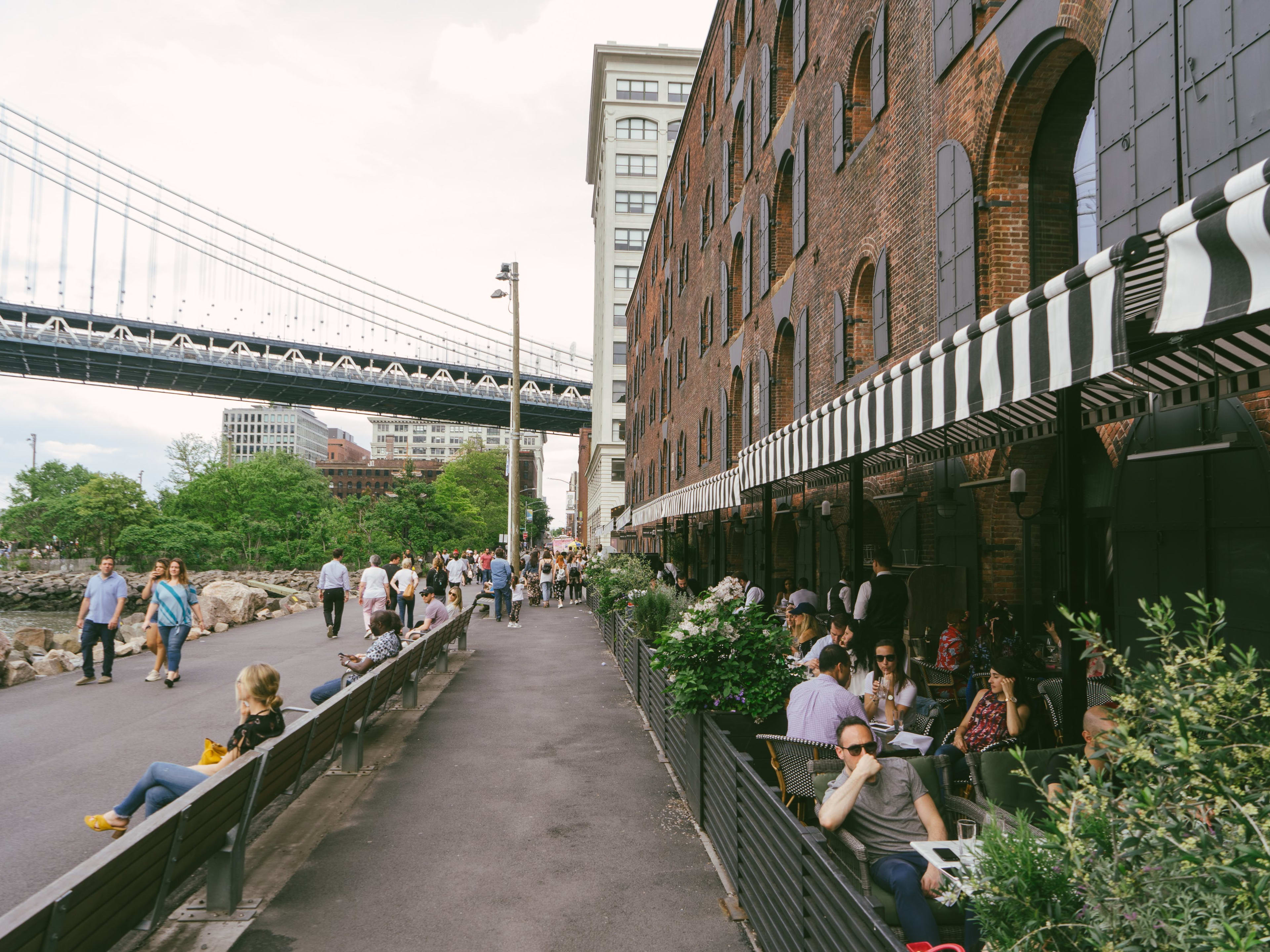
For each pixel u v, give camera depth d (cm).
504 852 523
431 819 588
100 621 1132
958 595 912
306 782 674
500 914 433
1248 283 218
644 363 4200
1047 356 318
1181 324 242
